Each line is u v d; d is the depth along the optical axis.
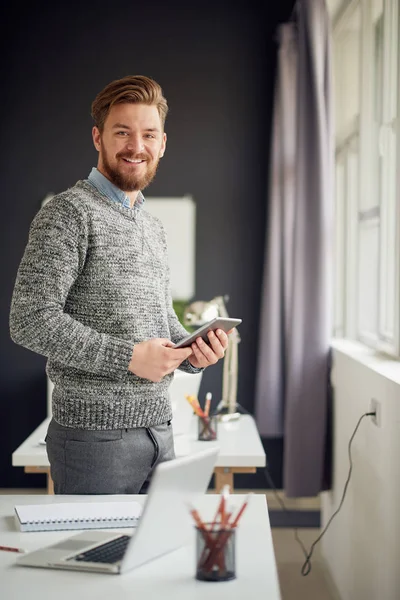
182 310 4.48
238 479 4.67
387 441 2.47
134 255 2.01
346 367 3.25
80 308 1.95
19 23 4.69
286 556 3.82
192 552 1.44
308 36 3.60
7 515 1.68
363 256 3.74
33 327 1.83
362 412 2.90
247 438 3.05
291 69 4.28
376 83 3.53
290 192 4.25
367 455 2.79
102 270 1.95
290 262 4.23
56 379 1.97
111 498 1.82
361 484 2.90
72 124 4.70
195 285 4.71
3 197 4.70
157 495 1.27
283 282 4.33
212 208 4.70
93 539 1.47
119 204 2.04
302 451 3.62
